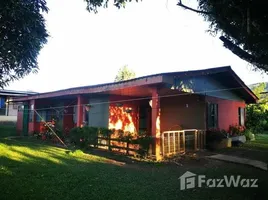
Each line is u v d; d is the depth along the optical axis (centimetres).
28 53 702
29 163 751
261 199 483
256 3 412
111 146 1012
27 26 627
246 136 1550
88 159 853
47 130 1452
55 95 1389
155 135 889
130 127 1382
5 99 2280
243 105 1748
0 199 444
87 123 1378
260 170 720
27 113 1764
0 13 556
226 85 1470
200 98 1223
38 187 521
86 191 504
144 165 780
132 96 1405
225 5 461
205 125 1198
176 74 884
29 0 602
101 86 1077
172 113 1358
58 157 866
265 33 435
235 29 489
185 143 1043
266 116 1992
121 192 505
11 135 1705
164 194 503
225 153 1022
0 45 626
